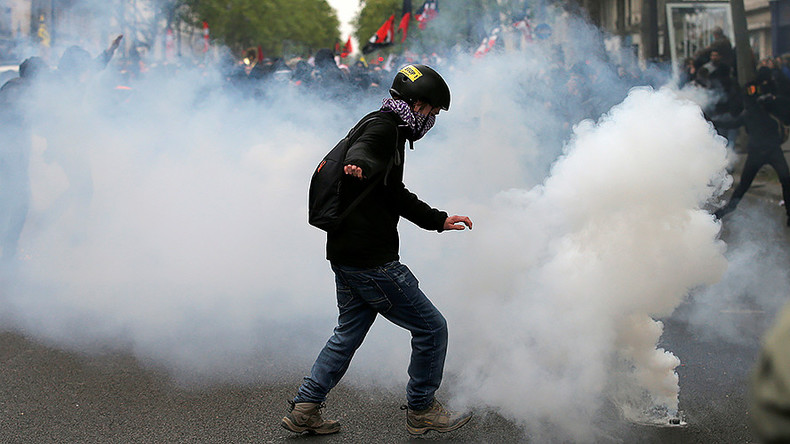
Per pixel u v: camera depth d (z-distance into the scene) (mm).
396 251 3576
